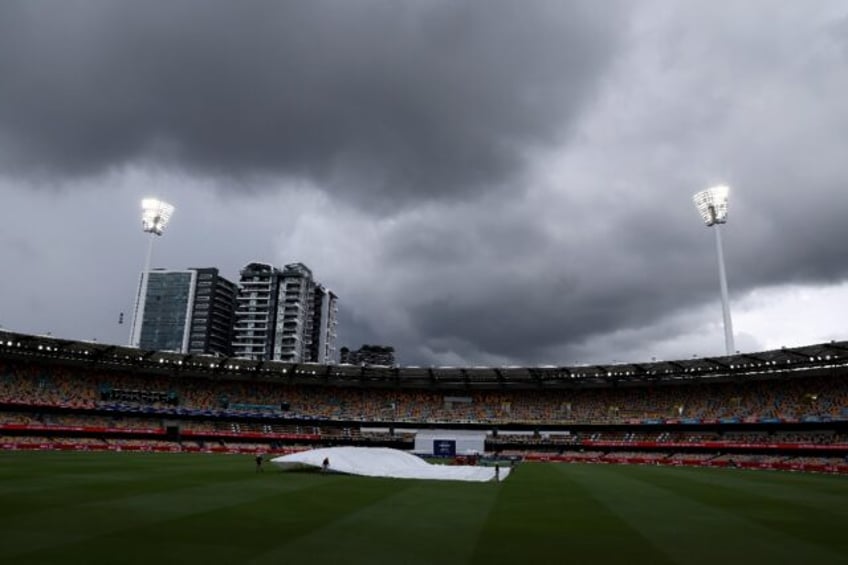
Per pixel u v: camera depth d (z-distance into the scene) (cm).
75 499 2491
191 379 9194
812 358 7162
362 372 9519
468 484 3841
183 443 7962
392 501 2770
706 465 6919
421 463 4941
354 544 1698
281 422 8975
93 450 6856
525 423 8912
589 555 1631
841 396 7162
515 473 5172
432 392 9988
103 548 1534
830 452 6412
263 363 9025
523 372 9219
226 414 8762
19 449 6469
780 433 7269
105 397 8250
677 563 1551
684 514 2522
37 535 1680
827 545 1820
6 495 2561
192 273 19438
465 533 1936
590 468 6125
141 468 4322
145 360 8612
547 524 2180
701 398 8525
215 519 2070
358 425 9219
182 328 18938
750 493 3503
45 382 7894
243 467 4716
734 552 1698
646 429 8344
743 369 7950
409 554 1584
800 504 2939
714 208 8662
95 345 7644
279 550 1585
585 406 9219
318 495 2911
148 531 1795
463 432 8850
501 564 1499
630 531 2045
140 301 19325
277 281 18738
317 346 19875
